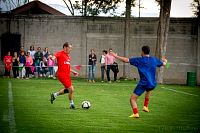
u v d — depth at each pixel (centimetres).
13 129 1084
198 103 1869
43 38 3725
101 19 3725
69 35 3738
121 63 3712
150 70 1288
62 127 1134
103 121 1255
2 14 3700
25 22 3719
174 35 3719
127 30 3525
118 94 2161
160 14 3266
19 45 3719
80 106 1612
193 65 3722
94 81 3139
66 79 1517
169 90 2592
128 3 3512
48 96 1947
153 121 1288
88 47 3738
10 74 3512
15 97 1878
